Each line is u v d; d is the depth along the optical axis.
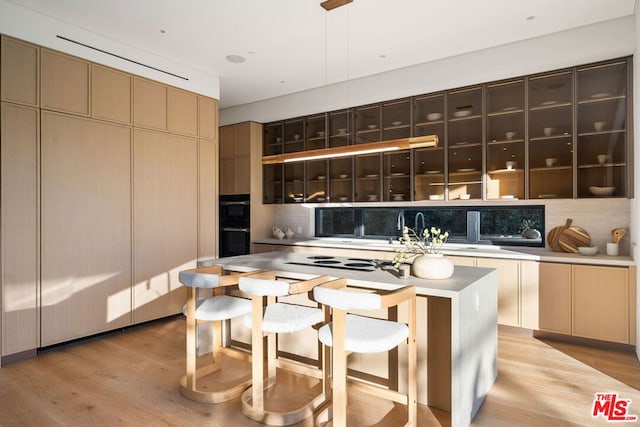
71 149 3.71
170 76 4.57
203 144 4.96
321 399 2.55
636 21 3.39
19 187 3.36
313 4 3.35
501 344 3.75
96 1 3.29
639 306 3.35
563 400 2.65
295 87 5.54
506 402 2.62
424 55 4.43
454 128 4.71
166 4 3.35
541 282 3.87
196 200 4.88
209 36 3.96
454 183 4.72
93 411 2.52
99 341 3.88
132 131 4.21
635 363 3.28
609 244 3.87
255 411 2.42
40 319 3.50
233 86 5.48
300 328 2.45
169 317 4.69
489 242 4.79
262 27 3.77
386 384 2.69
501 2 3.30
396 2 3.30
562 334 3.80
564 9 3.42
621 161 3.78
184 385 2.78
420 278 2.59
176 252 4.66
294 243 5.68
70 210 3.70
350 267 3.10
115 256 4.06
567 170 4.09
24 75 3.39
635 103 3.49
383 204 5.30
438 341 2.51
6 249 3.29
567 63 3.90
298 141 6.03
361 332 2.21
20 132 3.36
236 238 6.36
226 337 3.60
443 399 2.50
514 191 4.38
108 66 4.00
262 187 6.38
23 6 3.38
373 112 5.36
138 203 4.27
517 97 4.32
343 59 4.55
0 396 2.73
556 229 4.24
